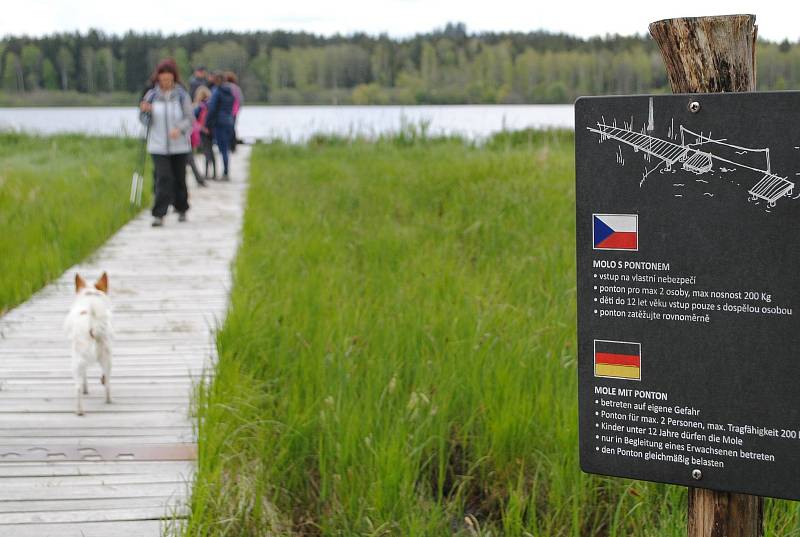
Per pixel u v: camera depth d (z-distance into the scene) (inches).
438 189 518.6
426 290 278.2
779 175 86.6
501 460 176.7
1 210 454.9
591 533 159.9
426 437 180.9
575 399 186.7
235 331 235.6
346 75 3344.0
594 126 94.3
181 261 380.2
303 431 180.5
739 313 89.5
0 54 3351.4
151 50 3422.7
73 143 1012.5
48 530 144.5
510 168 580.7
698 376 92.0
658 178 91.7
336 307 258.5
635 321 94.4
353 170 680.4
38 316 285.6
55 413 200.4
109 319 206.1
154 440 184.7
